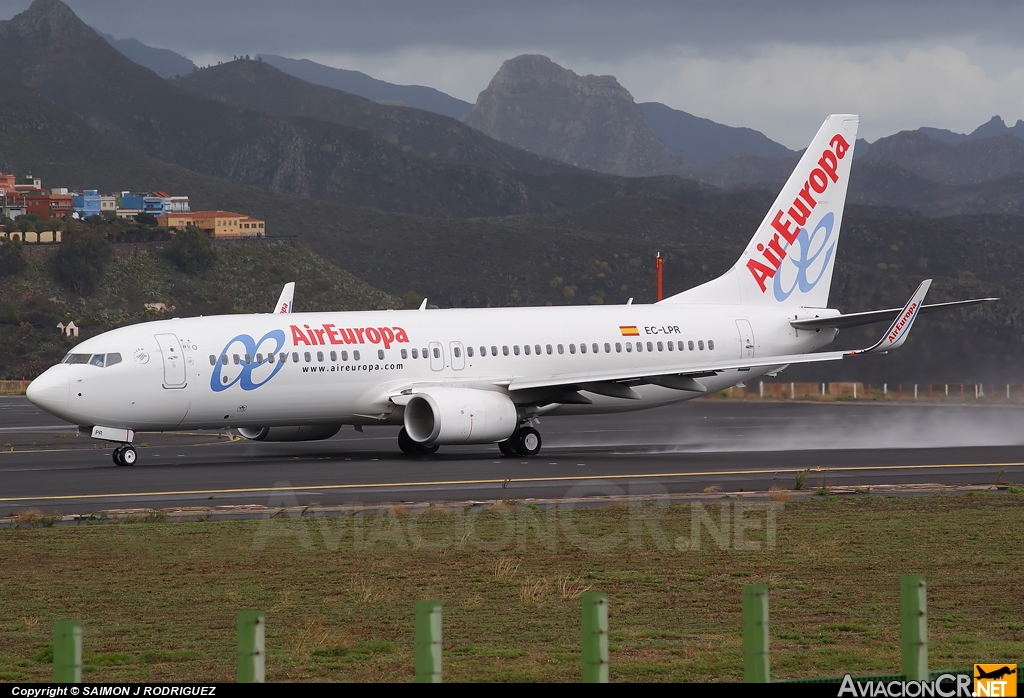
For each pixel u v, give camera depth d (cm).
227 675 5006
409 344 15362
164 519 9331
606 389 16050
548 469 13225
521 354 16100
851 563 7688
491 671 5066
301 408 14750
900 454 15125
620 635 5756
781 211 18162
